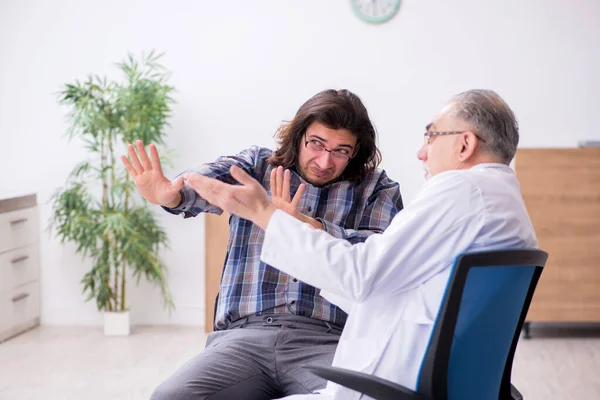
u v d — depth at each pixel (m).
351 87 5.22
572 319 4.91
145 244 4.98
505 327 1.81
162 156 5.10
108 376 4.07
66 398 3.68
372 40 5.20
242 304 2.27
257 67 5.25
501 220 1.77
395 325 1.80
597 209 4.86
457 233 1.74
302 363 2.15
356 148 2.32
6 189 5.38
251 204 1.82
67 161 5.34
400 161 5.23
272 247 1.80
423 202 1.76
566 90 5.18
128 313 5.05
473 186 1.76
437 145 1.87
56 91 5.33
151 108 4.82
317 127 2.24
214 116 5.28
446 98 5.20
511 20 5.17
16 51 5.33
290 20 5.22
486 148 1.84
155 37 5.28
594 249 4.87
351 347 1.84
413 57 5.20
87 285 5.02
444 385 1.65
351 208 2.33
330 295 1.99
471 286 1.65
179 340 4.93
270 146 5.26
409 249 1.74
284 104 5.25
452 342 1.68
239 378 2.14
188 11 5.26
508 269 1.70
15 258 5.04
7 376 4.07
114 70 5.30
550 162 4.86
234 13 5.24
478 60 5.18
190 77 5.28
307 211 2.31
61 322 5.38
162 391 2.09
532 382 4.00
